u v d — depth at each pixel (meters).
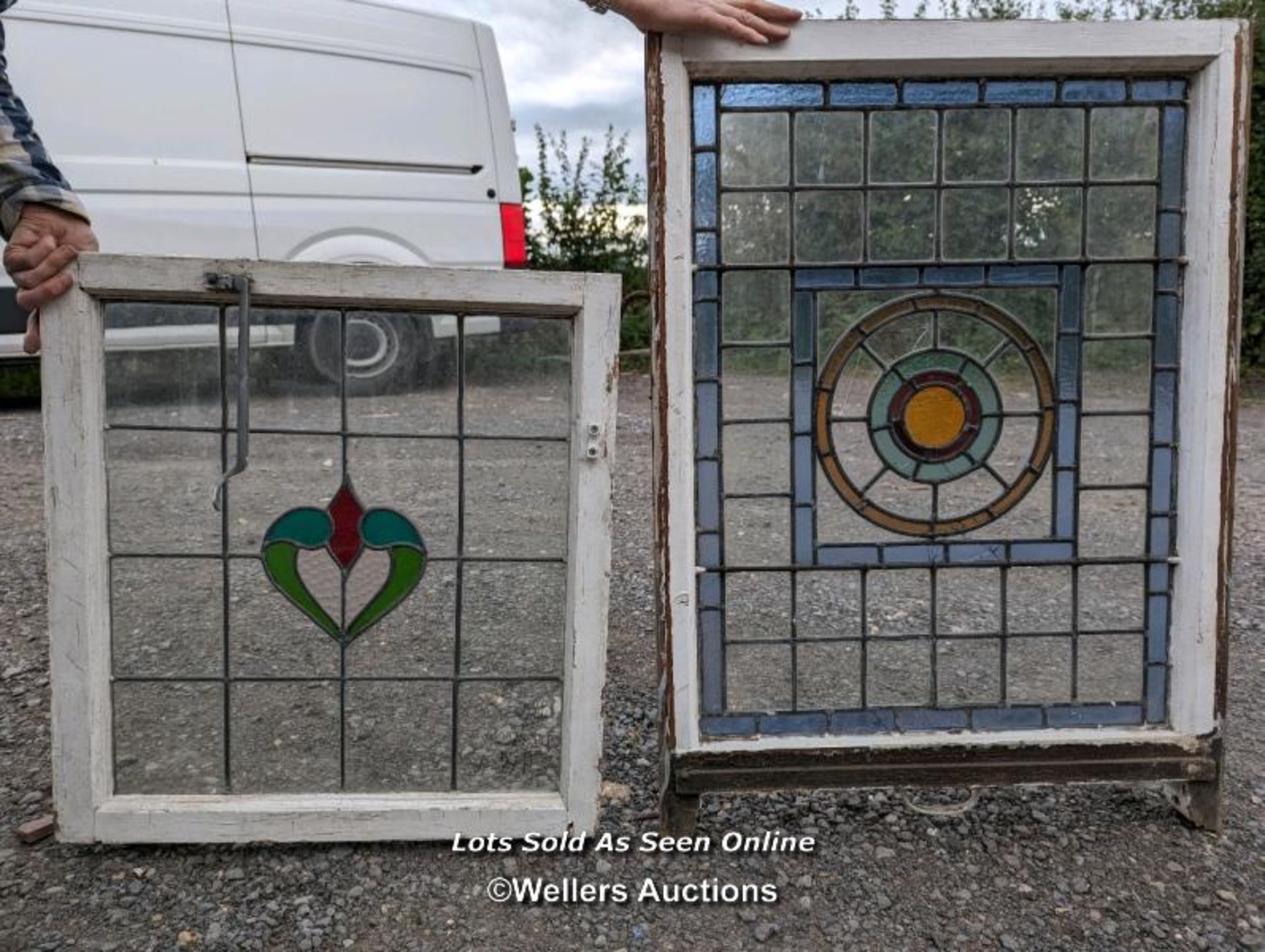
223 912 1.48
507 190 5.54
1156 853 1.62
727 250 1.56
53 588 1.56
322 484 1.62
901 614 1.66
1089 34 1.51
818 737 1.64
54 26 4.36
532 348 1.61
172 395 1.58
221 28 4.71
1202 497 1.60
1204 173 1.55
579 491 1.60
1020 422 1.62
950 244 1.58
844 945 1.43
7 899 1.50
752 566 1.62
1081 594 1.66
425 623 1.67
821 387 1.60
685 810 1.64
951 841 1.66
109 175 4.46
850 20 1.50
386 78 5.14
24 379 6.26
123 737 1.64
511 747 1.69
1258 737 2.03
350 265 1.52
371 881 1.57
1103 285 1.60
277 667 1.66
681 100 1.51
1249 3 7.41
